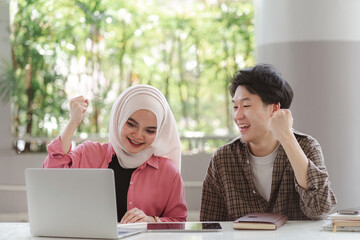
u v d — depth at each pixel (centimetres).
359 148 440
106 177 214
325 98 434
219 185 285
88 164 288
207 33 609
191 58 614
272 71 265
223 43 607
